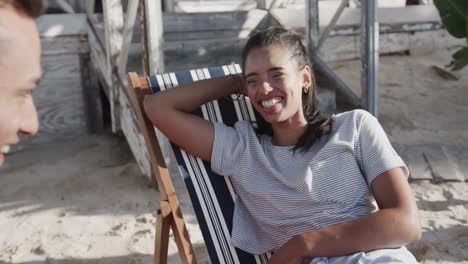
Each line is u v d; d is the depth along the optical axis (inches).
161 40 160.2
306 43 212.8
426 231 139.6
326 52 263.7
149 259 130.0
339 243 81.4
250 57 90.4
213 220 96.3
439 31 287.6
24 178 178.2
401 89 249.8
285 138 93.4
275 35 90.6
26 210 156.0
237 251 95.4
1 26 22.8
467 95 243.3
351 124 91.0
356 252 81.7
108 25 178.2
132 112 170.2
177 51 203.8
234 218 96.2
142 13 158.4
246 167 93.7
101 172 180.2
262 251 94.8
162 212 96.0
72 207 156.9
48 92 212.8
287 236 92.0
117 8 178.4
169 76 106.2
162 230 97.6
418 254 128.7
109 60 181.8
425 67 273.3
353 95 189.8
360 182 89.6
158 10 158.1
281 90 89.0
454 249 131.2
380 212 82.2
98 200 160.6
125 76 181.3
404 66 274.2
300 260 82.6
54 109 214.7
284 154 92.3
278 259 83.3
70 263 128.7
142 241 137.9
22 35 23.4
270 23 229.1
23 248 135.9
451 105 231.8
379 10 277.9
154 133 100.7
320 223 89.4
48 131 215.0
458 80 261.0
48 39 209.5
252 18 225.6
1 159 24.0
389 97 240.7
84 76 216.4
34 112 24.8
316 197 89.4
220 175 98.9
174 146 98.7
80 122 219.1
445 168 175.6
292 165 91.5
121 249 134.4
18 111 23.8
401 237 81.0
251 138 95.0
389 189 85.4
